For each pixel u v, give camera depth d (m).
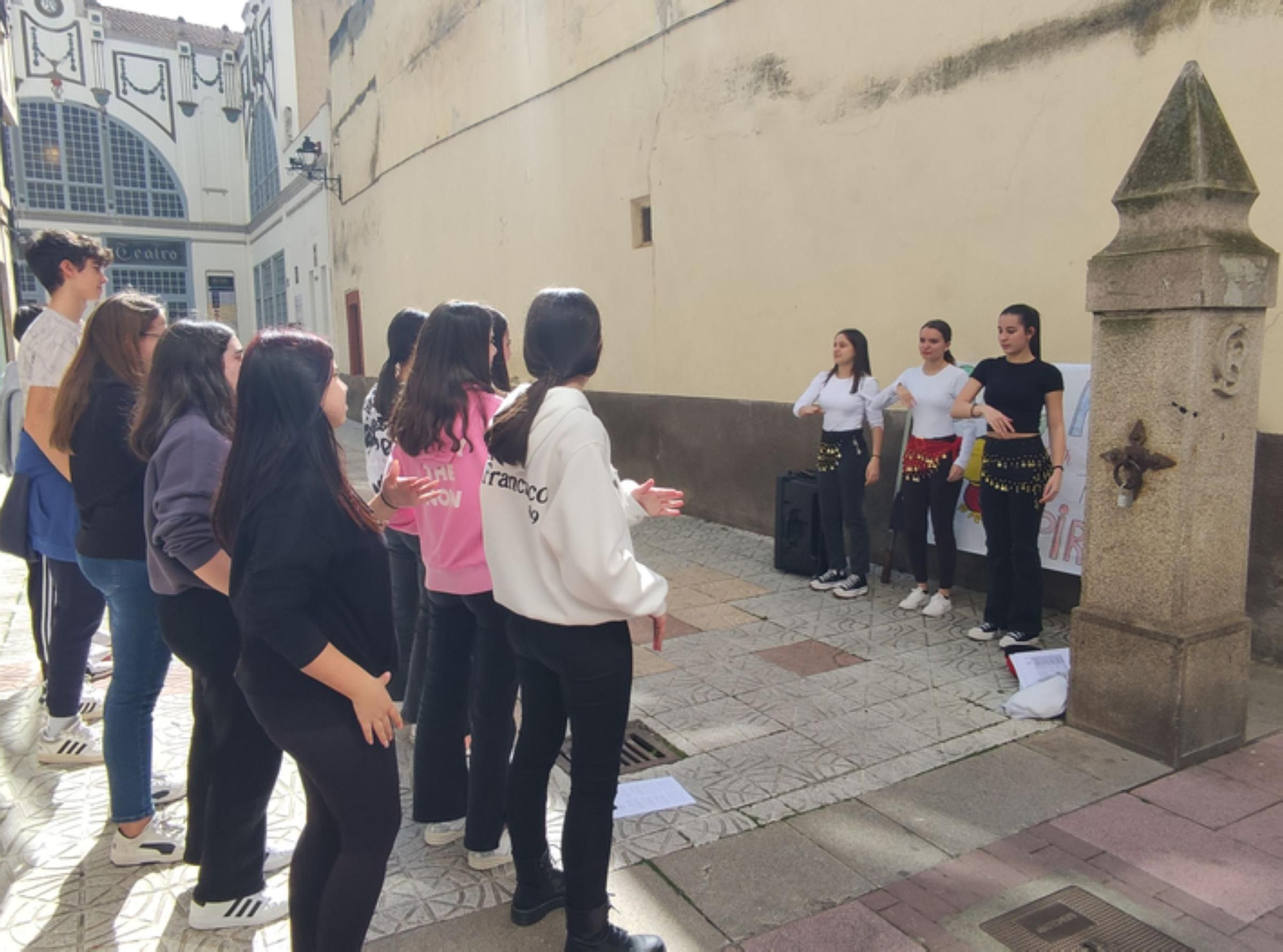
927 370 5.02
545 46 9.25
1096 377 3.42
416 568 3.75
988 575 5.27
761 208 6.74
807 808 3.05
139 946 2.36
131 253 26.88
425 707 2.80
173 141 27.05
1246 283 3.15
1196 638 3.24
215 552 2.12
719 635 4.83
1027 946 2.34
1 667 4.46
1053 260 4.89
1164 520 3.25
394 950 2.34
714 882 2.63
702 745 3.54
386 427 3.39
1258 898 2.53
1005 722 3.70
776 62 6.46
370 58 14.58
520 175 10.05
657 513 2.35
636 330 8.31
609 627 2.12
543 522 2.05
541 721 2.27
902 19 5.54
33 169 25.47
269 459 1.80
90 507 2.54
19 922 2.46
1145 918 2.45
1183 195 3.09
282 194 22.02
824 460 5.50
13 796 3.15
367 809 1.92
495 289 10.95
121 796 2.67
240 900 2.43
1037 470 4.39
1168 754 3.29
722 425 7.34
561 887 2.48
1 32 13.40
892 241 5.77
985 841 2.84
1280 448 4.05
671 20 7.42
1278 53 3.96
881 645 4.62
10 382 3.63
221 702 2.30
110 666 4.25
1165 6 4.32
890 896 2.56
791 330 6.61
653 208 7.88
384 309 15.05
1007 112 5.03
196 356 2.29
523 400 2.12
